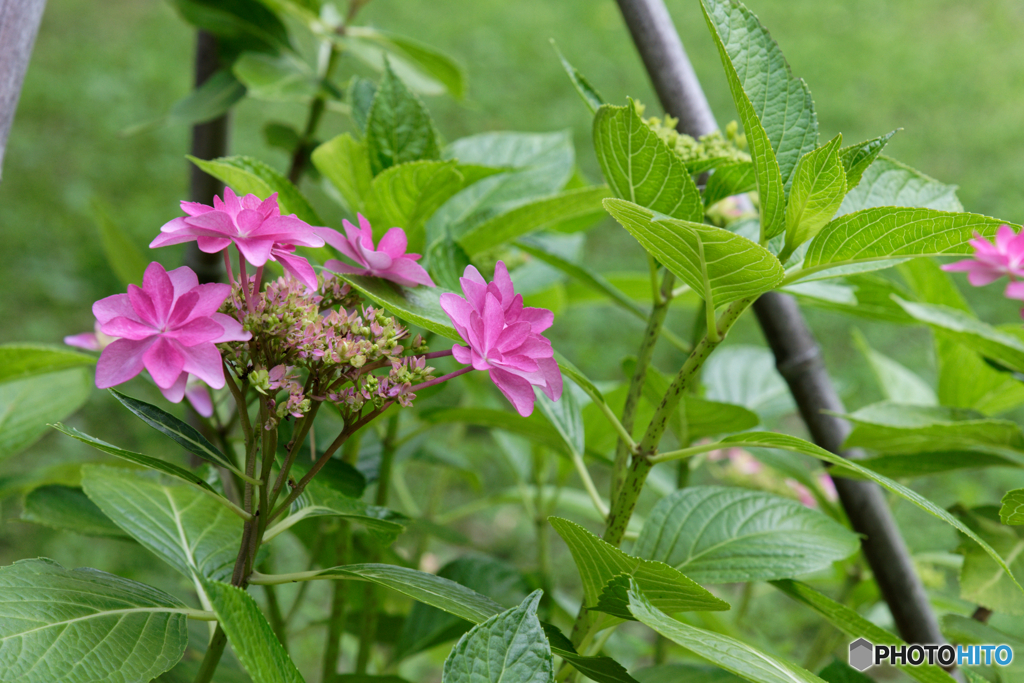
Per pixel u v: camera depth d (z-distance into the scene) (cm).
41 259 283
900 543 91
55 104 373
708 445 79
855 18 554
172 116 104
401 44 113
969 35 529
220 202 76
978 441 87
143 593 79
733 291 77
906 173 85
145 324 73
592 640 84
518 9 529
